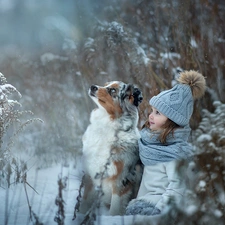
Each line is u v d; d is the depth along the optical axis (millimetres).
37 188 8008
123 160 7605
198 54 11602
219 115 9664
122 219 5824
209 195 6973
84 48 12844
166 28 13164
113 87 7906
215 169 7875
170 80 11164
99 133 7750
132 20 14711
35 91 14750
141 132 7816
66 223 5898
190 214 6105
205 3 12133
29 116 13562
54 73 14734
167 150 7184
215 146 8648
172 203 6449
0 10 25484
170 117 7348
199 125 10156
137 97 8000
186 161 7254
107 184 7680
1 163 7938
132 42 11391
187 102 7469
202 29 11812
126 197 7680
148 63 11070
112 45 11406
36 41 17750
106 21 13633
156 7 12547
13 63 16984
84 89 12023
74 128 11766
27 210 6734
